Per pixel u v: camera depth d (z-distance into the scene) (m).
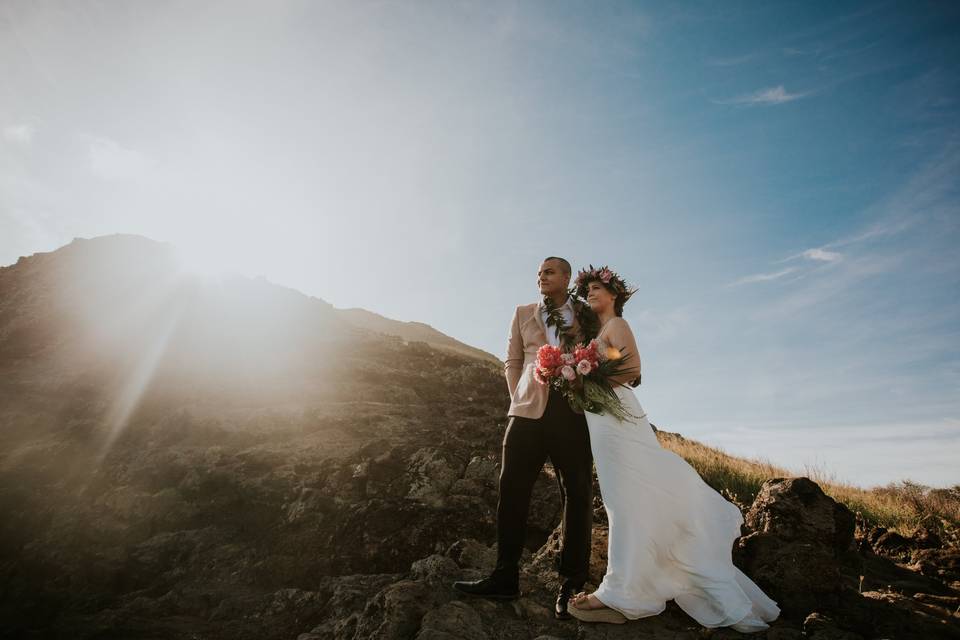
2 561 7.80
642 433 3.70
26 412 14.09
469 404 15.39
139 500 8.58
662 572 3.48
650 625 3.48
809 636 3.23
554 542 5.04
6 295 29.36
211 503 8.40
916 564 5.08
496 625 3.60
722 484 8.39
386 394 14.74
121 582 6.94
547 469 8.38
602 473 3.63
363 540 6.48
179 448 10.26
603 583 3.49
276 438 10.68
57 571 7.21
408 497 7.38
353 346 20.39
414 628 3.64
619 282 4.05
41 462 10.98
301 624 5.04
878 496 9.37
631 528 3.49
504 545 3.83
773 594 3.82
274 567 6.44
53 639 5.34
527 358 4.11
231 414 11.77
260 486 8.18
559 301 4.15
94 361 18.91
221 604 5.64
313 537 6.74
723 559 3.56
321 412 11.76
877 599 3.79
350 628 4.04
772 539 4.20
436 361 19.78
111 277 29.64
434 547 6.32
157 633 5.23
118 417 12.65
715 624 3.36
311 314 26.92
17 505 9.32
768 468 10.03
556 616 3.65
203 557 6.99
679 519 3.53
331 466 8.47
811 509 4.32
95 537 7.95
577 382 3.62
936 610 3.81
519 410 3.86
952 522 7.25
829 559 3.80
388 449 8.87
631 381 3.85
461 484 7.58
